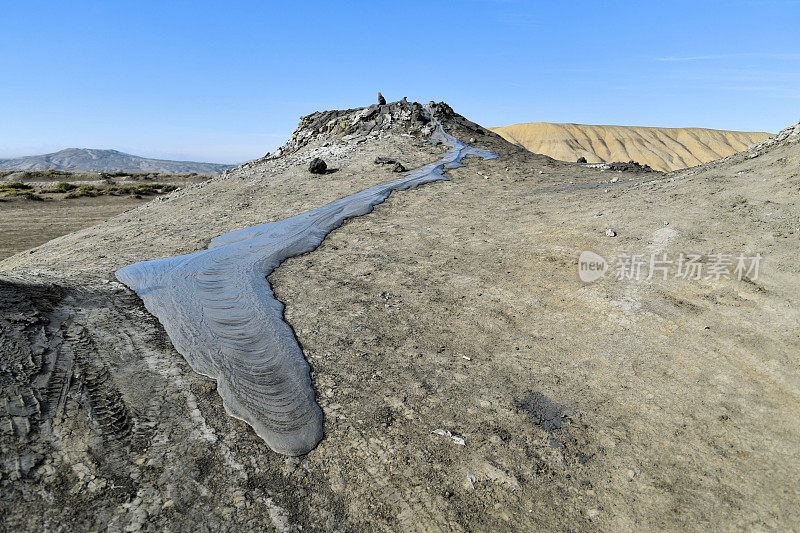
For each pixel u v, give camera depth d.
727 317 4.83
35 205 26.25
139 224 12.28
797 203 6.48
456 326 5.53
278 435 3.69
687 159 110.81
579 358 4.67
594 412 3.88
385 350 5.01
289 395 4.20
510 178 14.75
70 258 8.85
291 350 4.95
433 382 4.41
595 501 3.04
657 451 3.40
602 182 12.83
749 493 2.97
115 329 5.06
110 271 7.23
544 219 9.20
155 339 5.01
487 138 22.17
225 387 4.24
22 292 5.29
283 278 7.29
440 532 2.84
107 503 2.86
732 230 6.36
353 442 3.65
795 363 4.03
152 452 3.35
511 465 3.38
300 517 2.95
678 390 4.02
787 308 4.68
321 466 3.41
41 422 3.41
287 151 23.92
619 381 4.24
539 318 5.55
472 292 6.45
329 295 6.54
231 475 3.24
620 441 3.54
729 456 3.29
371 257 8.19
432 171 15.51
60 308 5.24
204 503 2.97
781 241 5.74
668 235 6.70
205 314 5.68
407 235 9.41
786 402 3.69
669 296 5.42
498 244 8.25
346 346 5.09
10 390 3.59
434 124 22.28
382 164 16.84
